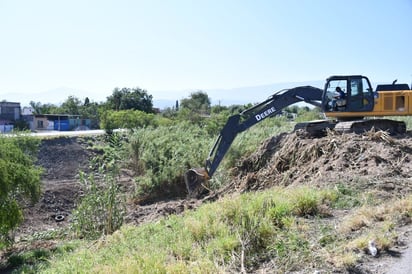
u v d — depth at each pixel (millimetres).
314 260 5930
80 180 15117
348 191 9109
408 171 10523
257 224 6879
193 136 23438
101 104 68625
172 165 19359
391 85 15438
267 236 6715
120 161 23031
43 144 27703
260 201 8070
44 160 25094
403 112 14820
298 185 11156
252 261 6152
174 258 6477
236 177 16422
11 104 57125
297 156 14352
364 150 12234
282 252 6230
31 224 16703
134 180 19797
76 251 9805
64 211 18438
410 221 7141
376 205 8141
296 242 6465
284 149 15250
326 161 12508
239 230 7012
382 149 11969
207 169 15266
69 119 57094
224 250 6461
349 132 14195
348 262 5730
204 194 16219
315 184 10164
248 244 6461
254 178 14812
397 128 14805
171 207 14391
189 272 5816
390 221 7070
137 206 17406
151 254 6668
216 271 5816
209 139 22266
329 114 15219
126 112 41062
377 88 15555
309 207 7875
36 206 18016
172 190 19078
